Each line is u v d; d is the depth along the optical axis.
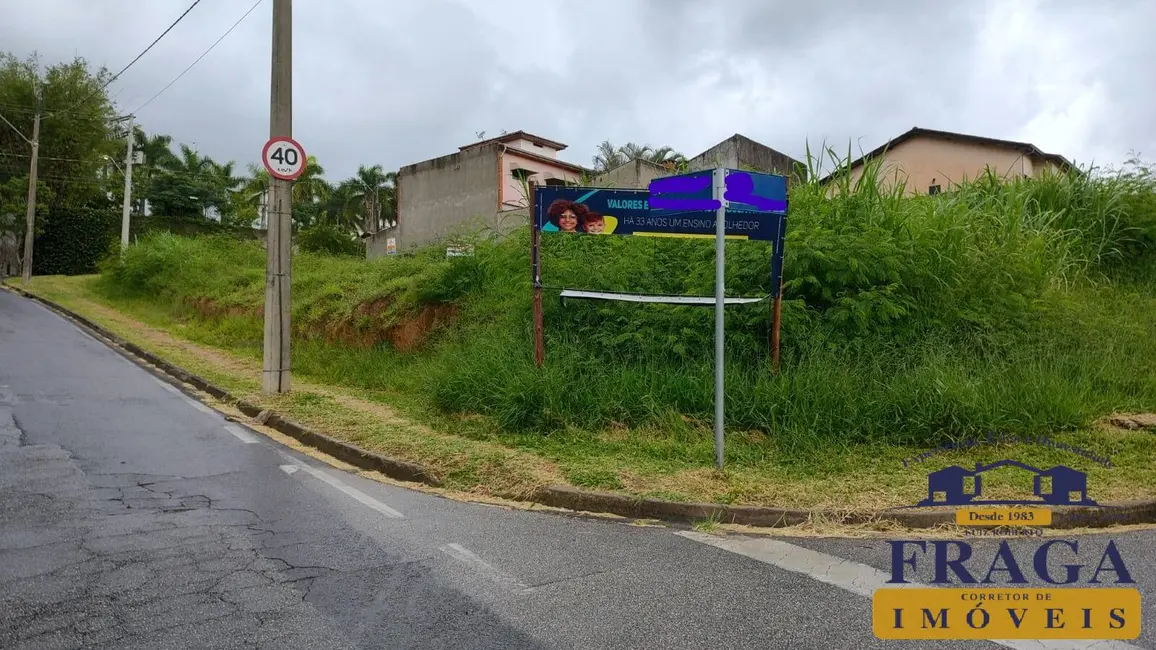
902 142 23.52
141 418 8.20
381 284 12.92
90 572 3.98
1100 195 12.03
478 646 3.25
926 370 7.14
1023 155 21.72
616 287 8.70
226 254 22.88
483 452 6.45
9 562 4.09
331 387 10.36
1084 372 7.84
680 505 5.12
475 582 3.96
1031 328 8.48
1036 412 6.82
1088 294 10.18
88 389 9.86
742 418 6.96
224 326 15.74
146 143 53.75
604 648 3.24
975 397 6.70
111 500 5.26
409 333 11.23
